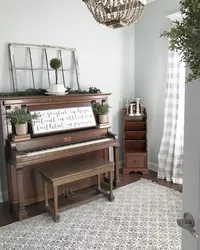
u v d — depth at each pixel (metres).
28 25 3.19
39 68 3.33
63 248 2.21
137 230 2.46
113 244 2.25
